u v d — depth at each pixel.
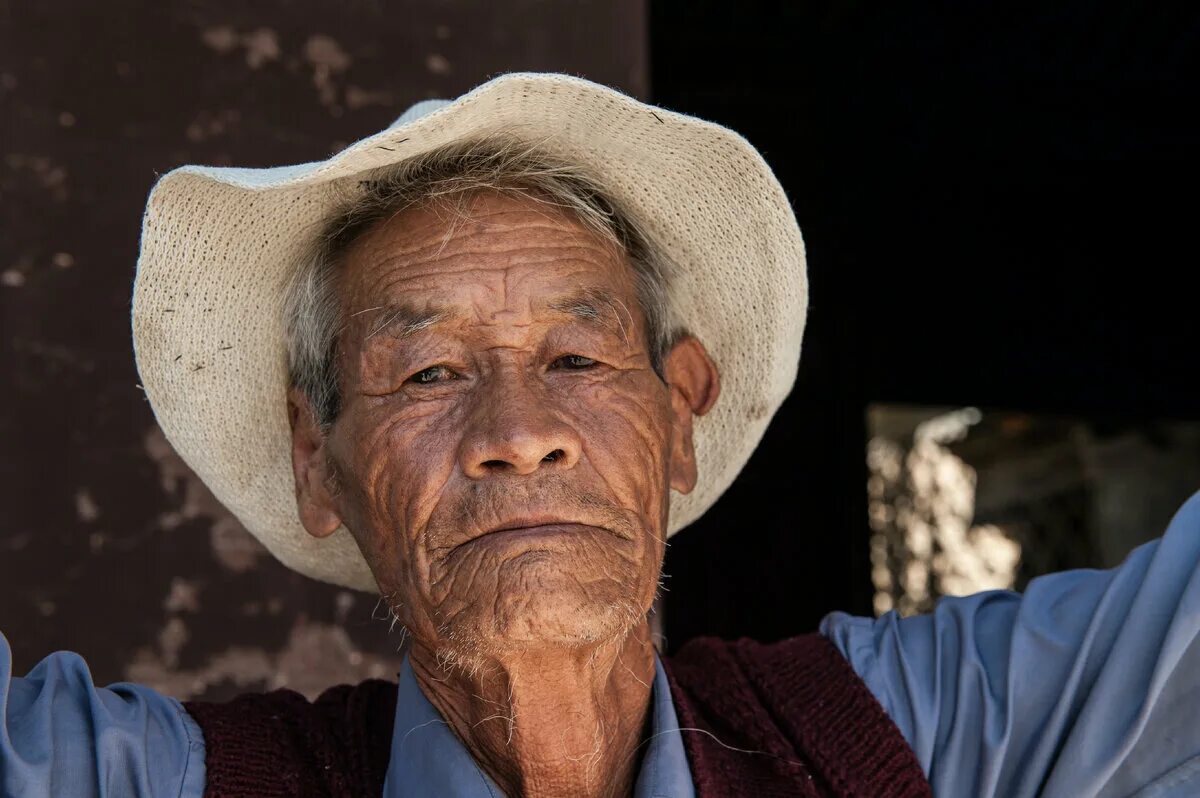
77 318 1.92
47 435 1.89
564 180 1.39
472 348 1.32
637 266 1.47
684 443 1.56
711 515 4.19
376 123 2.03
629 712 1.38
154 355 1.45
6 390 1.87
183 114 1.97
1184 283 4.68
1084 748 1.32
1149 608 1.35
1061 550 5.42
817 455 4.34
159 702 1.38
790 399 4.34
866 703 1.43
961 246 4.56
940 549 5.49
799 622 4.21
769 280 1.51
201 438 1.54
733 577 4.17
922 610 5.39
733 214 1.46
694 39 3.95
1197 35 3.81
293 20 2.02
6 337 1.88
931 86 4.10
